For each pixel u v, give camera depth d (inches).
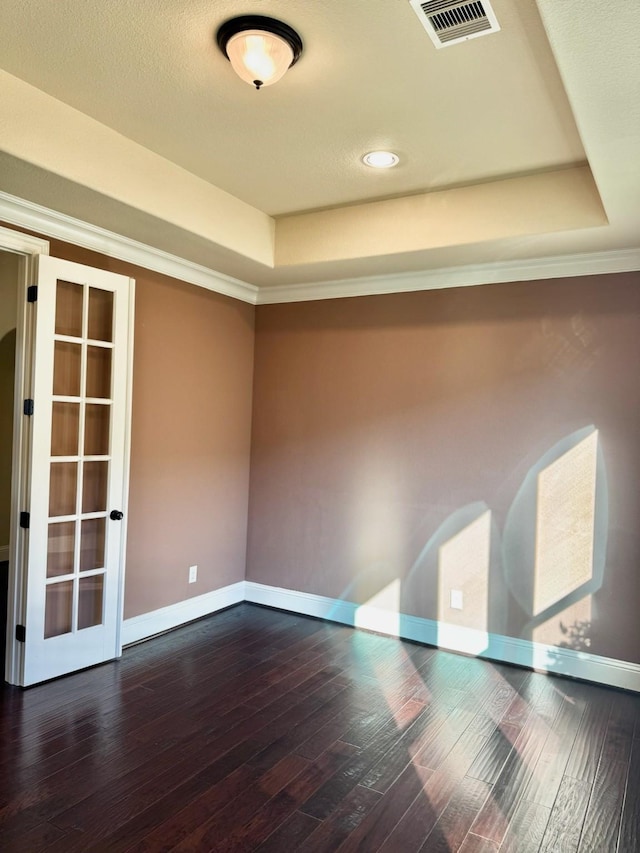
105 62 90.5
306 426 180.1
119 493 140.1
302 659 145.7
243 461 187.8
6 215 117.9
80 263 133.9
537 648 144.8
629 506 135.7
